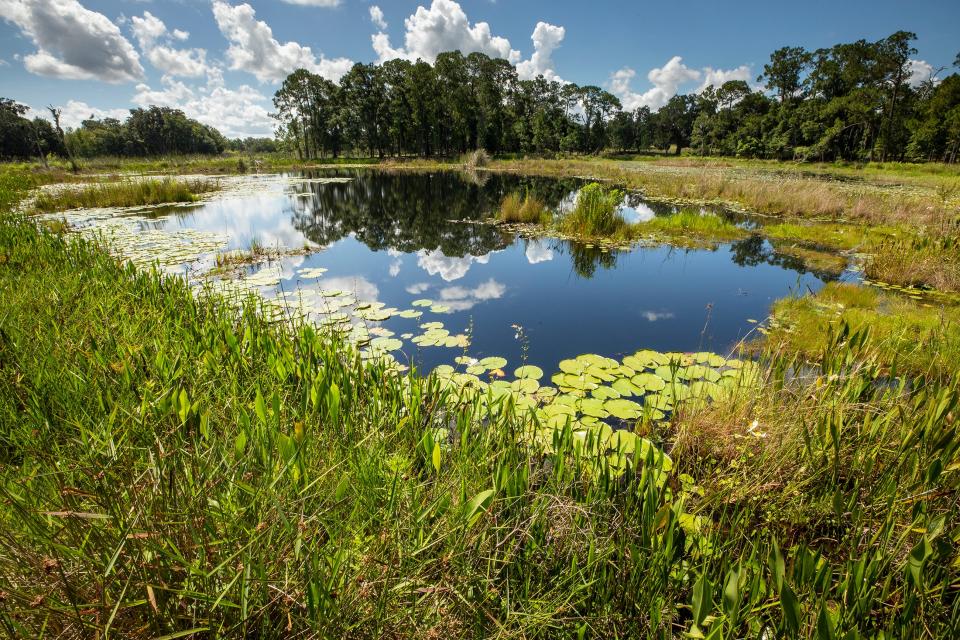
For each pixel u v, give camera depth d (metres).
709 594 1.09
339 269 6.28
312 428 1.71
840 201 10.15
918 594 1.11
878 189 13.56
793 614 0.99
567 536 1.41
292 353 2.36
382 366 2.33
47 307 2.65
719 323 4.30
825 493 1.66
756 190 12.10
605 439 2.34
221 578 1.05
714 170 26.38
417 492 1.44
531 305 4.88
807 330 3.77
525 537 1.37
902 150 33.94
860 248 6.98
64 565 1.02
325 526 1.19
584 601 1.26
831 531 1.64
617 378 3.08
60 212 10.75
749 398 2.38
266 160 40.59
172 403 1.50
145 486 1.14
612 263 6.75
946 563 1.27
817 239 7.82
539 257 7.14
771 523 1.68
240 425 1.53
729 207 11.83
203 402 1.79
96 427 1.44
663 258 6.98
